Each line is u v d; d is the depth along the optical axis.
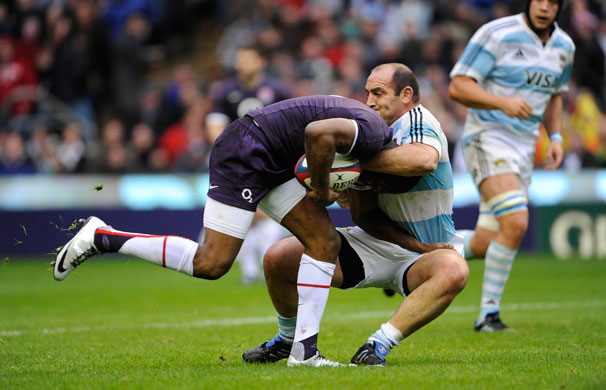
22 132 56.12
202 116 54.56
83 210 49.16
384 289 20.08
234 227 15.80
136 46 59.72
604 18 64.75
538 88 24.45
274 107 15.98
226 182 15.80
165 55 65.69
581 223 50.84
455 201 49.06
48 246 49.00
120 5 61.25
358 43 60.16
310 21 61.53
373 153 15.50
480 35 24.14
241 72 38.34
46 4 60.06
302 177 15.47
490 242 24.06
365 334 22.56
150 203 49.59
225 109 38.62
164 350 19.52
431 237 17.56
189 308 30.09
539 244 51.50
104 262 54.94
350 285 17.42
